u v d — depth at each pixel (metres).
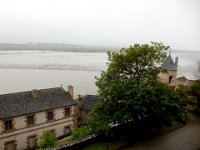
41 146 26.86
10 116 31.12
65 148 24.44
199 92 39.69
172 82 47.00
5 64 127.00
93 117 28.19
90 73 105.44
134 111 26.91
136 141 27.53
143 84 27.88
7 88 71.12
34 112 33.44
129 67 29.09
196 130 31.48
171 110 27.86
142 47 28.48
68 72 106.81
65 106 37.00
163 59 29.56
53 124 35.94
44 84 78.50
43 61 148.62
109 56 29.91
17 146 32.47
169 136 29.22
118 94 26.94
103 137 27.84
